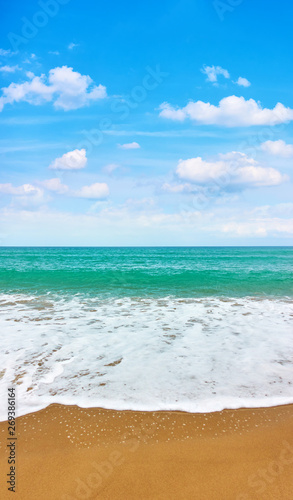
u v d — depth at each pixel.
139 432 3.84
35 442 3.63
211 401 4.54
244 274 20.42
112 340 7.27
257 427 3.98
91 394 4.71
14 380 5.16
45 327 8.26
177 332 7.95
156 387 4.95
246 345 7.01
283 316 9.70
